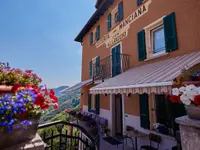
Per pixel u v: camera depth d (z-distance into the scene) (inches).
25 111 75.2
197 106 82.6
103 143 410.3
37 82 106.9
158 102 311.7
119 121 500.7
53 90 93.4
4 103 69.6
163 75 199.6
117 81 324.2
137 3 408.2
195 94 82.9
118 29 501.4
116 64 488.7
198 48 245.3
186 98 86.1
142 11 391.2
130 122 389.4
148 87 200.2
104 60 579.5
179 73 166.9
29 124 75.3
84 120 572.4
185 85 99.3
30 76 104.5
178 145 188.9
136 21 413.1
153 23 347.6
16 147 73.1
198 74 103.0
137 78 259.3
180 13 282.8
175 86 157.6
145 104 334.6
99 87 353.4
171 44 292.5
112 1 542.3
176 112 259.8
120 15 489.4
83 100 800.9
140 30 394.9
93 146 120.5
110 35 551.8
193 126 80.5
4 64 102.6
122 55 460.8
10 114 69.6
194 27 254.2
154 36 367.2
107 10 589.9
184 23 273.1
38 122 86.1
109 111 510.9
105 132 493.7
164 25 310.7
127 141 397.4
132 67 418.0
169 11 307.4
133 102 384.2
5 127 69.4
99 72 576.7
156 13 342.6
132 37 426.0
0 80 88.6
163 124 293.9
